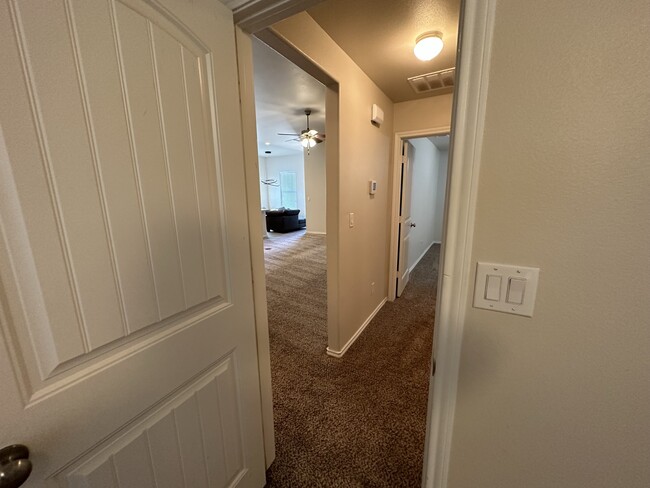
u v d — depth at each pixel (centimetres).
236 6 82
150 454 72
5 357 46
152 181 65
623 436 57
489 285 61
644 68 45
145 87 62
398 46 177
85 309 55
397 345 240
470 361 67
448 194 62
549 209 55
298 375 200
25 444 49
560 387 60
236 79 87
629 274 51
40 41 46
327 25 155
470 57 54
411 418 160
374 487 123
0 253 44
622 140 48
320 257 546
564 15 48
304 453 139
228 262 90
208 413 89
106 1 54
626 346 54
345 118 194
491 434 69
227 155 85
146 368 68
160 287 69
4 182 44
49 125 48
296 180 1010
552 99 51
